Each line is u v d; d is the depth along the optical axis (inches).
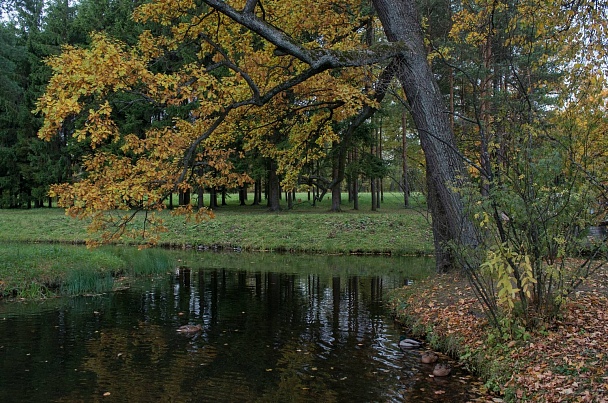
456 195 364.2
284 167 497.7
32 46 1359.5
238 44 424.5
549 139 246.1
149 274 589.0
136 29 1119.0
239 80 394.0
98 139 283.0
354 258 748.0
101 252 624.7
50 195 295.9
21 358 275.4
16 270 485.4
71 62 279.6
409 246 795.4
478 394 219.5
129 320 364.2
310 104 447.5
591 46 272.5
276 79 434.9
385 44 377.7
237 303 424.5
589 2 278.8
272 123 459.2
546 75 370.6
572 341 226.2
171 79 305.0
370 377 244.2
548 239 232.2
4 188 1437.0
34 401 216.1
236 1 390.9
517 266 230.7
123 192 297.0
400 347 294.2
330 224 917.2
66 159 1327.5
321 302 428.1
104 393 225.1
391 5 396.2
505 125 255.9
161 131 340.5
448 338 284.5
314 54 361.4
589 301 278.4
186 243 890.1
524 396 199.9
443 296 346.6
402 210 1273.4
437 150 373.4
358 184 1594.5
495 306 260.1
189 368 259.4
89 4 1254.3
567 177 235.3
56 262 530.0
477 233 266.4
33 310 397.4
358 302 427.2
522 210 229.5
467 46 569.9
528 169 232.8
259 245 855.7
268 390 228.5
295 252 824.3
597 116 246.5
